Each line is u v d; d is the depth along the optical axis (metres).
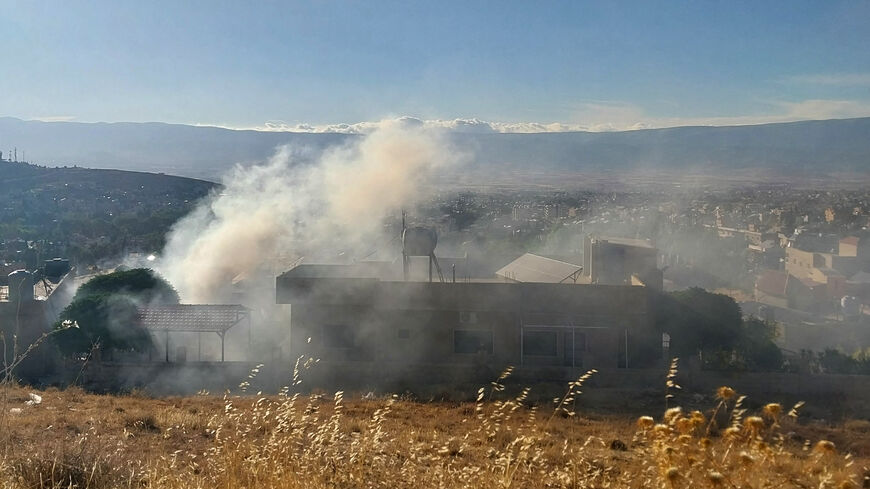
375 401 23.09
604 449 13.22
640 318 30.41
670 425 6.04
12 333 28.88
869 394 27.05
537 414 20.84
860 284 56.22
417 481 8.00
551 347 30.73
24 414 15.82
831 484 6.03
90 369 28.39
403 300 30.88
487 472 7.72
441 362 30.62
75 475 7.77
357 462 7.96
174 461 8.51
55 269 41.53
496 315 30.69
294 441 8.32
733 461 6.02
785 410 24.00
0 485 7.21
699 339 31.55
